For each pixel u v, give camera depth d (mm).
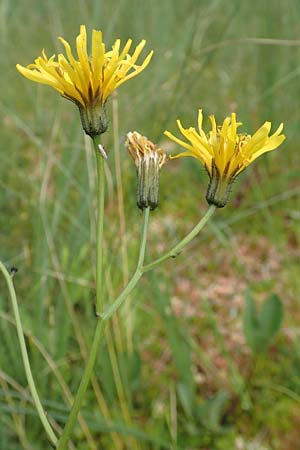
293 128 536
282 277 437
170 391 333
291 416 336
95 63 172
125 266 326
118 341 318
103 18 543
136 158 183
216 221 487
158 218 489
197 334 391
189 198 517
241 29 640
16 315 177
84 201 357
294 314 405
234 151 177
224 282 431
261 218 484
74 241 356
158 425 322
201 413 325
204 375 362
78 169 413
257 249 464
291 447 323
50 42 651
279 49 561
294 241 473
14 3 613
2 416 302
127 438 304
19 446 294
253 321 347
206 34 620
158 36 548
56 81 174
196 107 588
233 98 604
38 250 344
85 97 173
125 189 396
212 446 320
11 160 459
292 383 351
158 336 381
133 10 566
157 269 397
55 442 175
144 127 450
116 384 311
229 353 376
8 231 414
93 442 302
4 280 368
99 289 174
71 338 358
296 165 542
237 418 335
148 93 442
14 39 631
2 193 437
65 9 567
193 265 440
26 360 176
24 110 563
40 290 330
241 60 642
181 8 623
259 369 359
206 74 617
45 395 319
